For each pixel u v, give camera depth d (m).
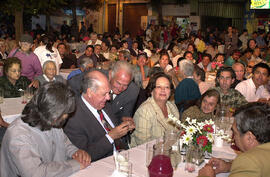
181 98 3.83
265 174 1.31
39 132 1.74
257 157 1.34
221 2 17.00
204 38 14.82
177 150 2.00
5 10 11.84
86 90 2.27
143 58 5.77
